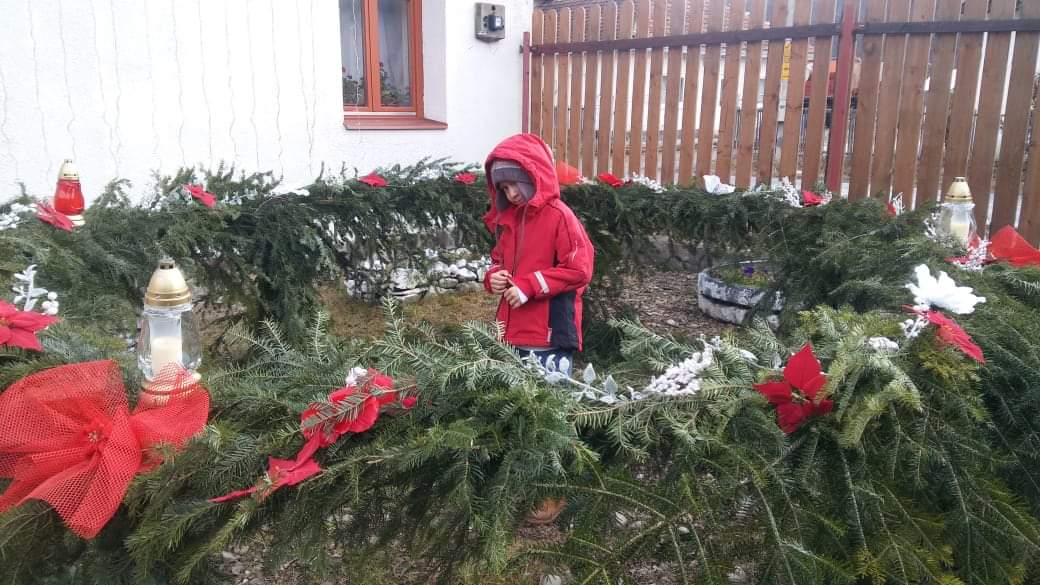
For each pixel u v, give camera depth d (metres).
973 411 1.28
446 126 5.86
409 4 5.86
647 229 3.81
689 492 1.11
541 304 2.80
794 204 3.32
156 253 2.50
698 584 1.05
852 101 5.70
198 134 4.64
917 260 2.35
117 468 1.15
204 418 1.26
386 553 1.40
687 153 5.18
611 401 1.31
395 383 1.27
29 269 1.74
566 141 6.02
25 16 3.96
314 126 5.12
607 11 5.55
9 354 1.40
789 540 1.08
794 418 1.25
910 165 4.23
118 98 4.31
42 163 4.13
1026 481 1.41
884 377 1.27
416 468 1.23
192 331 1.33
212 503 1.13
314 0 4.96
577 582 1.06
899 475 1.24
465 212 3.77
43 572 1.28
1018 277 2.04
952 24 3.95
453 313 4.82
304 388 1.41
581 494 1.16
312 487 1.15
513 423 1.21
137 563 1.17
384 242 3.66
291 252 3.15
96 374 1.22
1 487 1.27
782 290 3.32
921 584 1.10
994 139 3.94
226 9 4.62
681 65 5.12
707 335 4.33
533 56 6.18
